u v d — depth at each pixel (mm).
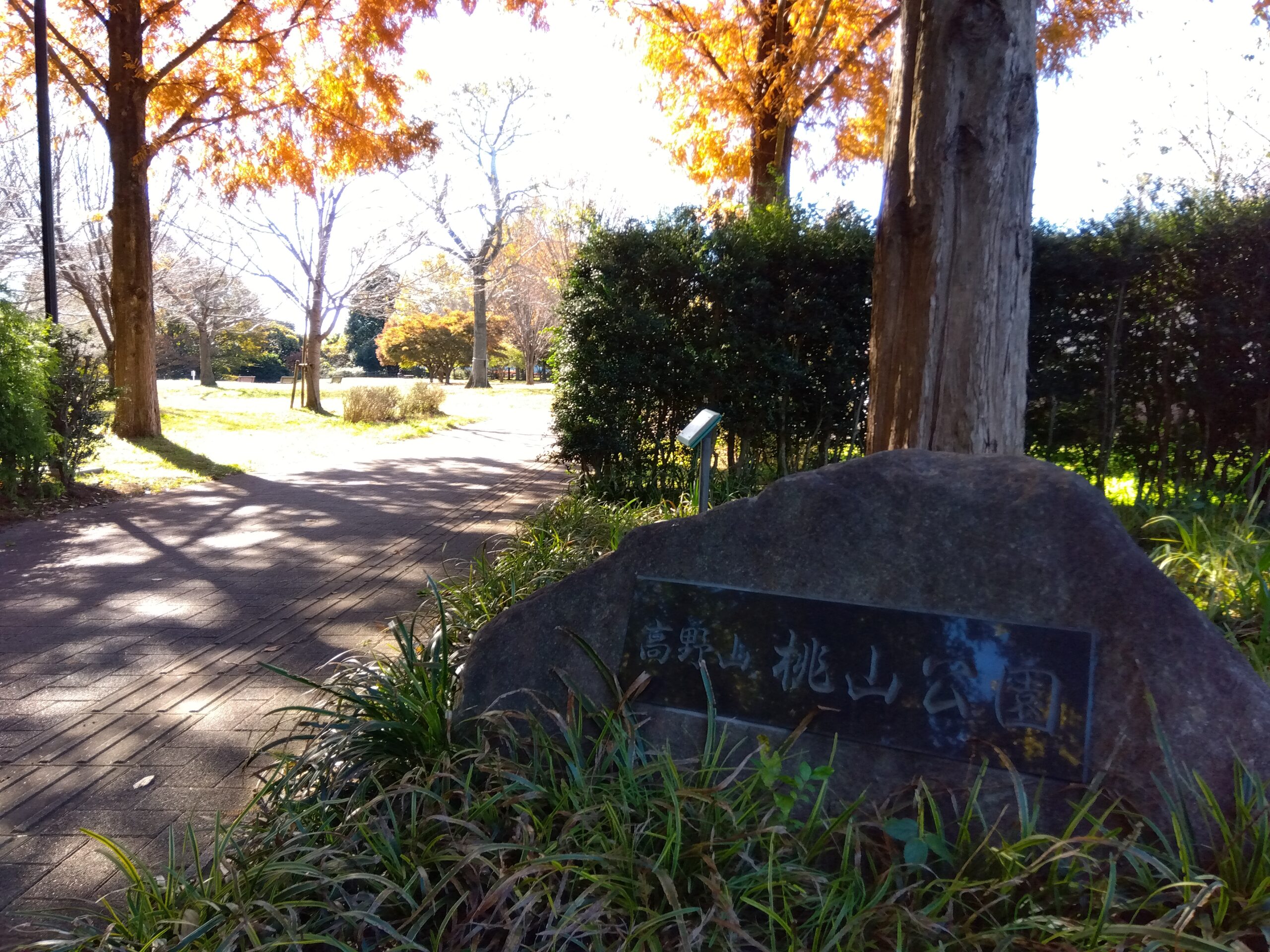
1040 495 2750
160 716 4285
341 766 3137
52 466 10039
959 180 4672
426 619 5438
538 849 2492
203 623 5734
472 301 45625
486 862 2438
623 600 3230
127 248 14688
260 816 3082
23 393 9023
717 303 8336
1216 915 2123
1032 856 2459
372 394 21500
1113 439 7469
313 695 4523
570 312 8625
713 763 2805
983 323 4695
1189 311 7105
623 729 2988
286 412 23125
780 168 12641
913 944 2221
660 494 8406
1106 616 2621
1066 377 7492
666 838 2490
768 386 8133
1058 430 7766
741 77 12852
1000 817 2445
